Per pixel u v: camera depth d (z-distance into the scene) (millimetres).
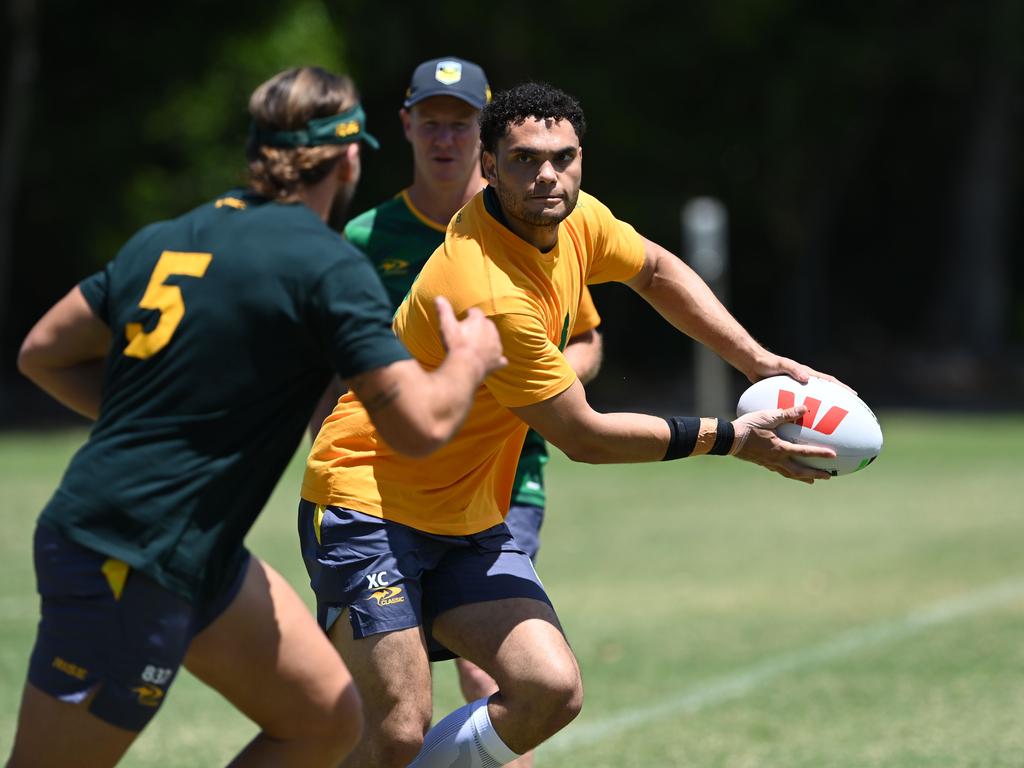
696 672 27109
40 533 12344
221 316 12266
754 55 104688
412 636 15953
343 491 16438
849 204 132750
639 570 38406
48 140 88188
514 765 18000
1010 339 129875
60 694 12102
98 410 13914
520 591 16203
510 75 99625
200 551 12289
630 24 100062
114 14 88562
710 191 110000
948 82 113125
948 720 23234
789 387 17125
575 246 16781
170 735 23062
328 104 12922
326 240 12523
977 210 118375
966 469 61562
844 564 39031
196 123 85938
